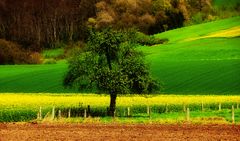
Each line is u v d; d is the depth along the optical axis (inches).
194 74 6318.9
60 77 6609.3
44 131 2409.0
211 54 7765.8
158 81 3631.9
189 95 5182.1
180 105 3976.4
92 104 4133.9
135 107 3846.0
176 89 5689.0
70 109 3479.3
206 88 5669.3
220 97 4847.4
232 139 2081.7
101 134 2269.9
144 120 3048.7
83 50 3681.1
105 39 3602.4
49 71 7160.4
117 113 3661.4
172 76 6259.8
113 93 3550.7
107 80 3479.3
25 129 2516.0
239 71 6328.7
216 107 4101.9
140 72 3563.0
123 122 2925.7
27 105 3998.5
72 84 3659.0
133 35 3698.3
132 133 2306.8
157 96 5017.2
